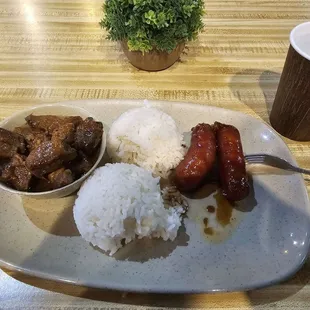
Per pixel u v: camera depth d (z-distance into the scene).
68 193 0.26
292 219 0.26
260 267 0.23
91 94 0.37
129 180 0.25
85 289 0.23
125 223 0.24
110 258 0.24
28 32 0.46
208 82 0.39
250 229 0.26
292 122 0.31
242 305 0.22
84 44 0.44
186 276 0.23
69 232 0.26
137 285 0.22
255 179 0.28
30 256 0.24
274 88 0.38
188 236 0.25
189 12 0.35
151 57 0.38
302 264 0.23
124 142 0.30
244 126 0.32
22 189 0.25
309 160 0.31
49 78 0.39
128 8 0.34
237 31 0.46
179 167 0.27
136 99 0.34
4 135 0.26
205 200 0.28
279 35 0.46
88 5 0.51
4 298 0.22
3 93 0.37
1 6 0.50
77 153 0.26
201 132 0.28
